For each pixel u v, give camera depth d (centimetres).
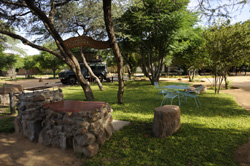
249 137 373
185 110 618
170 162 288
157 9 1116
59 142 354
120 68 701
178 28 1224
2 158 316
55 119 357
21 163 300
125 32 1362
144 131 422
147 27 1278
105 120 380
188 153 311
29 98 383
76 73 777
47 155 328
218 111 599
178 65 2872
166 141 361
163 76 2798
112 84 1644
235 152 311
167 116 380
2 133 437
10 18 815
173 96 685
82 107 355
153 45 1458
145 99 845
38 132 394
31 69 3681
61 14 1034
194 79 1994
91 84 1605
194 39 1423
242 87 1236
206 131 409
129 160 299
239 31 848
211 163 280
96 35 1384
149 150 329
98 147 337
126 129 437
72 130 333
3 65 2138
